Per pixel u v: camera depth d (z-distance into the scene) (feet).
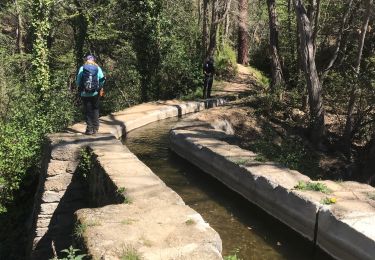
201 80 66.59
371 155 44.73
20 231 33.76
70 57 66.49
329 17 70.23
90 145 28.09
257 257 20.12
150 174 23.04
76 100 57.52
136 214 17.58
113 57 67.36
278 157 42.96
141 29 63.62
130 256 14.10
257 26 105.19
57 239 27.48
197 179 29.71
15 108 44.62
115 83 63.46
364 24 49.75
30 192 36.96
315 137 53.47
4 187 35.86
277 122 56.80
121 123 41.16
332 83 59.72
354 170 47.78
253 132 51.39
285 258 20.08
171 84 65.31
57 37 70.33
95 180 25.32
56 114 46.80
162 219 17.16
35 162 37.68
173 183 28.91
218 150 29.84
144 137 40.29
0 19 81.76
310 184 22.76
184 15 76.69
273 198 23.36
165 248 14.85
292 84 70.08
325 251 19.79
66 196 27.55
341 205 20.27
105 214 17.48
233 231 22.54
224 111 53.16
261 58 104.99
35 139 39.27
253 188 25.07
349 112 52.95
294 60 73.67
